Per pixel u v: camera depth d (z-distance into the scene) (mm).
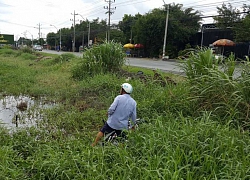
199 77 5863
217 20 29562
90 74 12156
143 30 37031
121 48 12656
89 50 12586
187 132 3904
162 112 6062
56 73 15516
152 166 3250
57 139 5363
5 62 22766
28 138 5133
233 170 3100
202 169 3207
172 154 3408
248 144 3852
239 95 5062
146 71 14023
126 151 3799
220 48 28062
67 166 3645
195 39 36094
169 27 34906
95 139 5125
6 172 3531
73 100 9016
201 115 5469
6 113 8008
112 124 4992
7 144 4812
